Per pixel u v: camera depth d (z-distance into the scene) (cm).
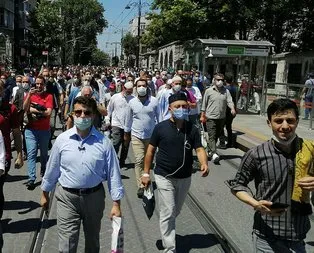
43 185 416
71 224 403
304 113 1500
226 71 1997
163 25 3069
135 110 753
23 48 4778
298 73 2342
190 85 1088
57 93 1217
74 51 10575
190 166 505
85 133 404
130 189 796
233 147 1295
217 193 791
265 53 1803
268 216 319
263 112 1855
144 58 8412
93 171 400
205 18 2831
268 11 2678
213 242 562
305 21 2794
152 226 613
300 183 301
